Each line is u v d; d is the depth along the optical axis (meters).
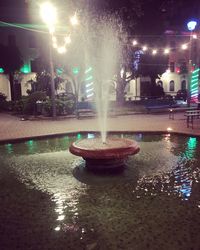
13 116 17.97
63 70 20.69
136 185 5.75
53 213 4.57
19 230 4.04
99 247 3.58
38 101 17.58
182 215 4.40
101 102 20.67
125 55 20.84
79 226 4.11
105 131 11.28
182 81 37.34
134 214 4.46
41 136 10.43
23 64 30.11
